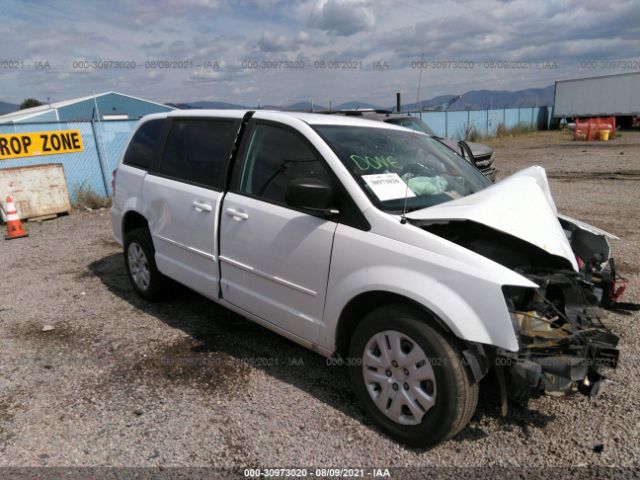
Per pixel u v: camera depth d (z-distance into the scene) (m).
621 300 4.47
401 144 3.64
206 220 3.72
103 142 12.01
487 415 2.92
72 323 4.35
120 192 4.87
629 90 33.31
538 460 2.55
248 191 3.49
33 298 5.04
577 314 2.66
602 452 2.59
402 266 2.60
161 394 3.20
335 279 2.87
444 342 2.45
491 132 33.12
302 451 2.66
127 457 2.62
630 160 15.75
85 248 7.10
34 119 23.91
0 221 9.12
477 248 2.85
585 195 9.88
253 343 3.89
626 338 3.77
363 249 2.75
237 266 3.51
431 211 2.78
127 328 4.21
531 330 2.45
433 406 2.51
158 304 4.75
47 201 9.45
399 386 2.64
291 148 3.30
